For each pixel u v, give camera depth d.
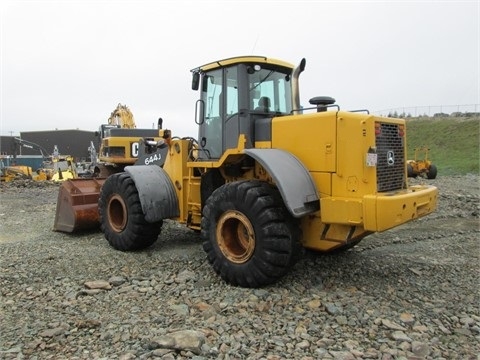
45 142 64.50
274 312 4.04
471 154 41.88
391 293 4.54
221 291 4.57
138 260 5.88
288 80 5.96
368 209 4.20
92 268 5.50
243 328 3.70
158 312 4.04
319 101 5.07
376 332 3.68
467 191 14.77
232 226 4.86
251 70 5.45
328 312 4.04
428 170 21.64
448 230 7.98
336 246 4.67
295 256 4.69
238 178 5.57
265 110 5.58
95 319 3.88
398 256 6.00
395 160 4.86
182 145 6.21
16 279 5.04
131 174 6.19
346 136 4.51
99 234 7.75
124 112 17.09
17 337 3.60
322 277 5.01
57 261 5.79
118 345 3.45
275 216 4.45
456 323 3.90
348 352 3.32
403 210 4.26
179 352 3.28
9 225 8.79
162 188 6.21
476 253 6.24
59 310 4.15
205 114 6.00
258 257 4.48
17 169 23.20
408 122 66.44
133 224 6.18
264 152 4.76
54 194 15.27
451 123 59.53
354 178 4.46
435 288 4.73
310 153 4.78
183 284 4.80
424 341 3.54
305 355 3.29
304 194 4.50
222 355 3.27
